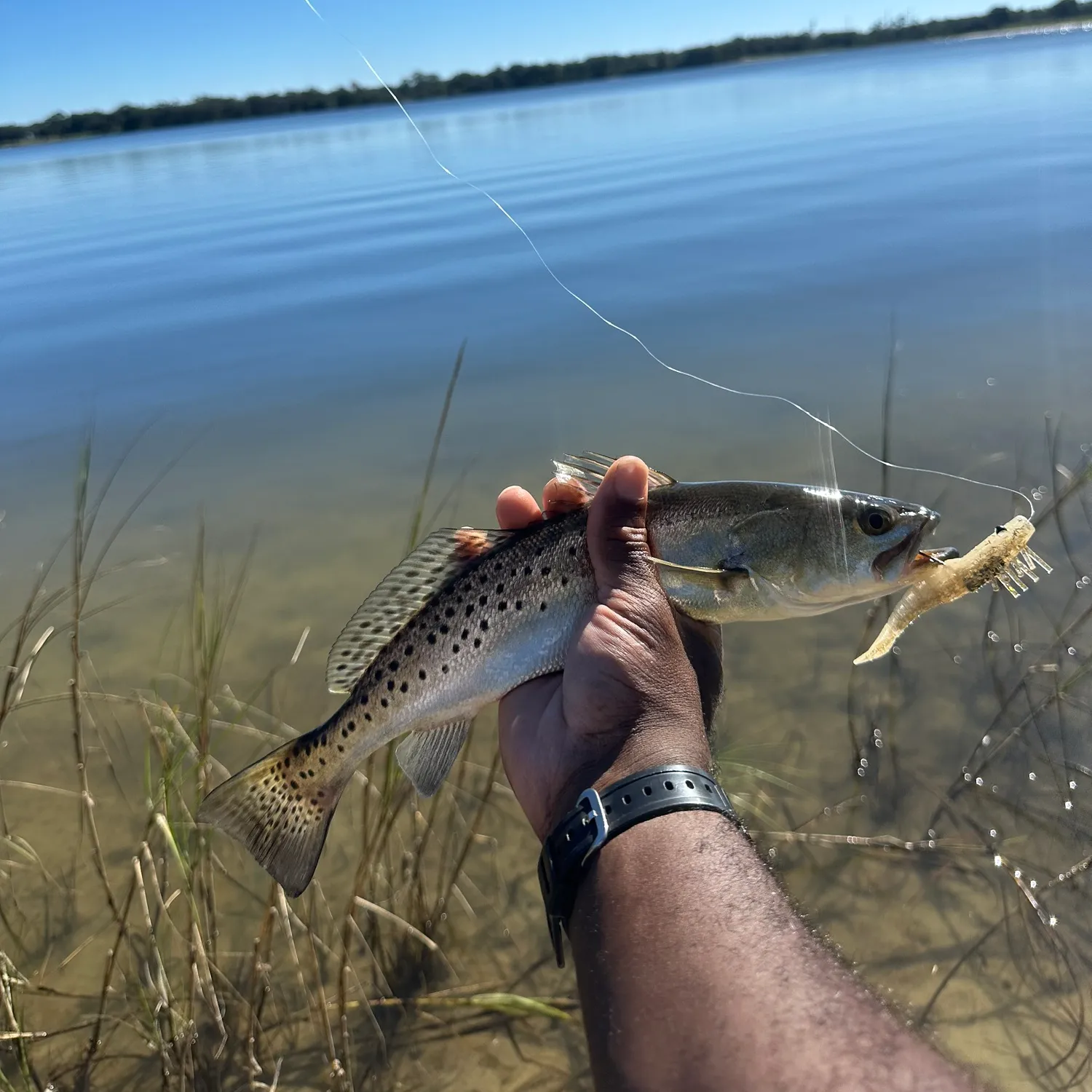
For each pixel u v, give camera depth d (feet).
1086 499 2.61
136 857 1.59
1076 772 1.89
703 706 1.36
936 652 2.23
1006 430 3.10
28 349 4.92
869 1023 0.82
